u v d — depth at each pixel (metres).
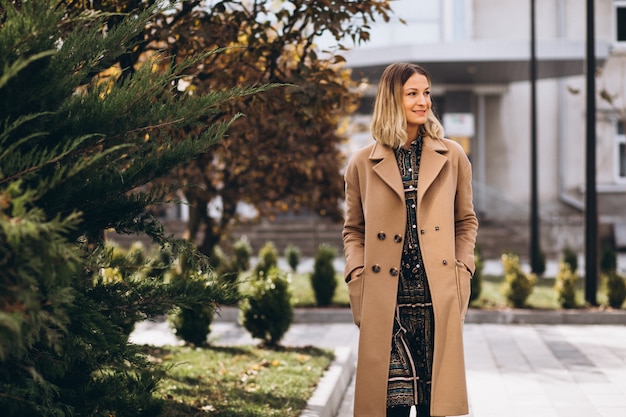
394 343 4.17
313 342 10.46
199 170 10.53
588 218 12.66
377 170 4.23
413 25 26.42
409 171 4.25
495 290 14.65
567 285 12.40
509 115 27.84
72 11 4.20
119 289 3.93
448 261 4.13
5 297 2.64
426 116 4.23
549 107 27.67
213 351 8.38
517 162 27.88
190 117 3.75
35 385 3.42
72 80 3.61
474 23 27.48
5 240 2.66
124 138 3.73
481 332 11.05
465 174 4.35
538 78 25.70
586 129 12.69
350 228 4.46
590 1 12.52
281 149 8.89
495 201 25.94
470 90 26.86
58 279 2.84
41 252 2.64
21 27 3.13
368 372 4.15
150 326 11.84
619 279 12.38
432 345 4.15
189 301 4.02
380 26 26.42
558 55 22.62
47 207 3.49
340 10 6.46
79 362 3.80
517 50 22.69
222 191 11.45
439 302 4.07
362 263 4.30
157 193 3.86
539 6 27.39
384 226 4.19
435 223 4.16
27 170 3.04
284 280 8.97
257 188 11.48
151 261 4.20
